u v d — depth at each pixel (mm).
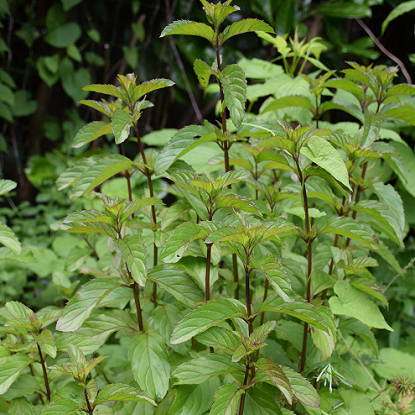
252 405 659
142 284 621
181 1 1747
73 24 1602
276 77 991
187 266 697
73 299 661
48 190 1484
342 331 837
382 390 775
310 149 667
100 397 632
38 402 775
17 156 1744
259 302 770
